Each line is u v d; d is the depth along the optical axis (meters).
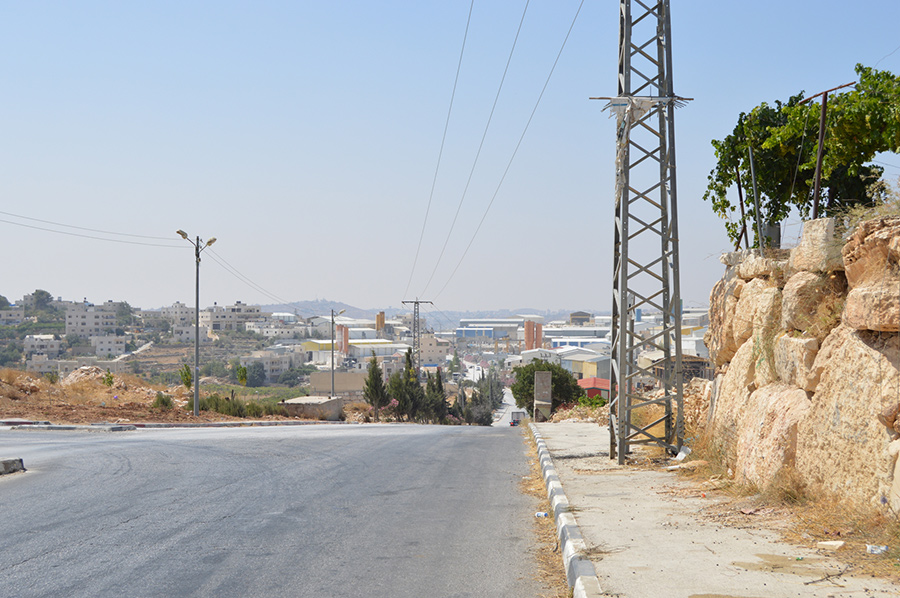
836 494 7.32
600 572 5.64
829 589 4.99
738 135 14.55
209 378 175.25
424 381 148.75
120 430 24.80
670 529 7.30
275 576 6.31
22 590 5.77
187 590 5.83
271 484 11.85
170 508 9.51
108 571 6.37
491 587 6.05
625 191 13.45
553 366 63.91
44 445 18.05
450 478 13.05
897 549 5.71
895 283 6.52
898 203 7.79
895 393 6.45
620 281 13.59
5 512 9.11
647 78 13.61
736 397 11.47
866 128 11.95
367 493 11.16
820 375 8.16
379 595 5.79
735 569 5.63
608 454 15.07
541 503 10.34
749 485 9.12
